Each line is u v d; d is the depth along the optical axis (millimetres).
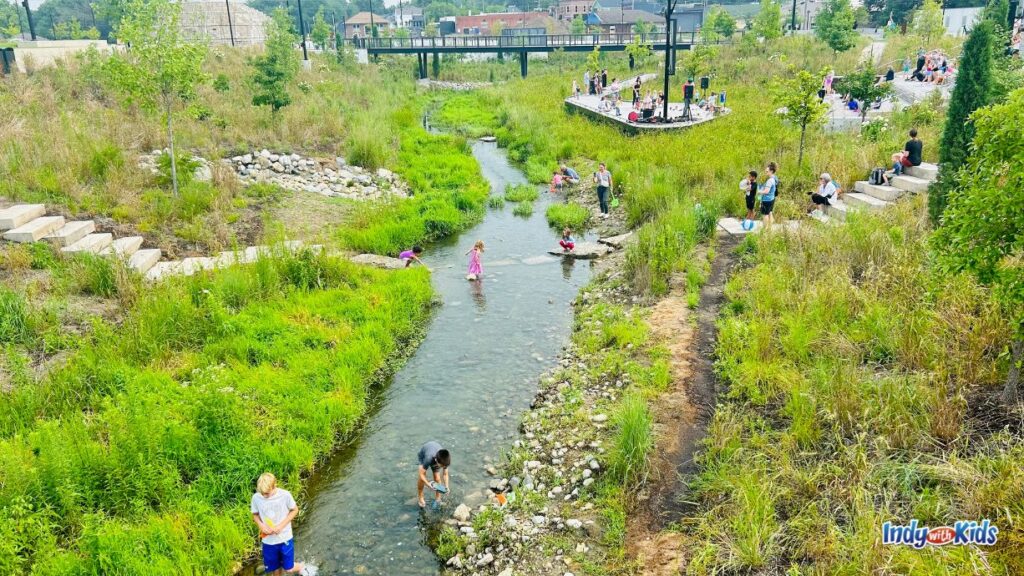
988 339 7965
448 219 18688
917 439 6941
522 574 6668
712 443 7949
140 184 17219
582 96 39969
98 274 12266
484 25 100250
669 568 6316
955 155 12156
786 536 6262
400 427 9484
